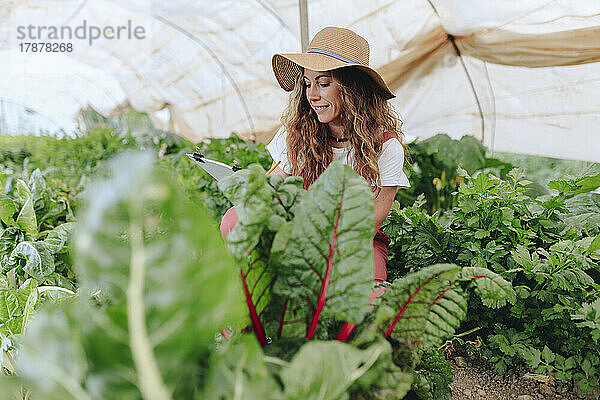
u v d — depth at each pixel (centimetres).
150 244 73
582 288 214
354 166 248
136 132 667
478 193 249
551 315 215
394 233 268
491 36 534
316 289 110
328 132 263
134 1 762
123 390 71
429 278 117
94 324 71
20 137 724
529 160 874
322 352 85
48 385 75
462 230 251
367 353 94
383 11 592
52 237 242
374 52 633
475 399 200
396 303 118
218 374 80
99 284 74
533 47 507
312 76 243
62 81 995
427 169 533
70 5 802
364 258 108
